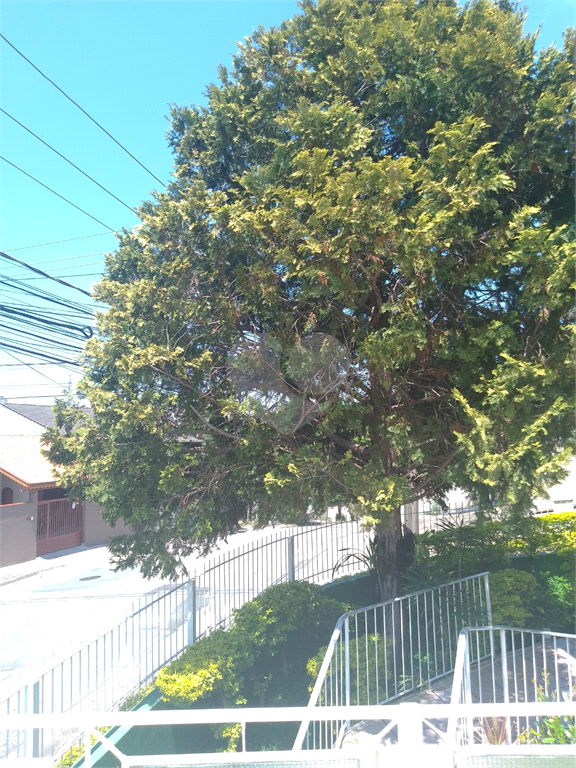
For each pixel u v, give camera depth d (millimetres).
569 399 4453
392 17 5410
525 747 2986
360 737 4914
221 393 5633
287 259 4621
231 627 6902
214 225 5277
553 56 4883
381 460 5359
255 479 6102
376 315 5129
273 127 5805
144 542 5980
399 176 4160
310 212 4836
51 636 10117
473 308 5395
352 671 5750
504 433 4414
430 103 5207
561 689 5301
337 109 4824
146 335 5301
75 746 4785
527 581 6836
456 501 9195
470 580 6766
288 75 5738
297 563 9633
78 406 6258
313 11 5738
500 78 4758
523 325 5094
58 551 20141
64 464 6168
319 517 6090
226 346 5547
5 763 2992
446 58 4977
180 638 7316
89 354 5211
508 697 5250
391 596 6699
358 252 4629
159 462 5629
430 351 5160
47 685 6371
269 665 6820
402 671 5773
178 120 6520
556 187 5172
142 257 5863
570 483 13000
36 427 23266
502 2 5246
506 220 4742
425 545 7746
